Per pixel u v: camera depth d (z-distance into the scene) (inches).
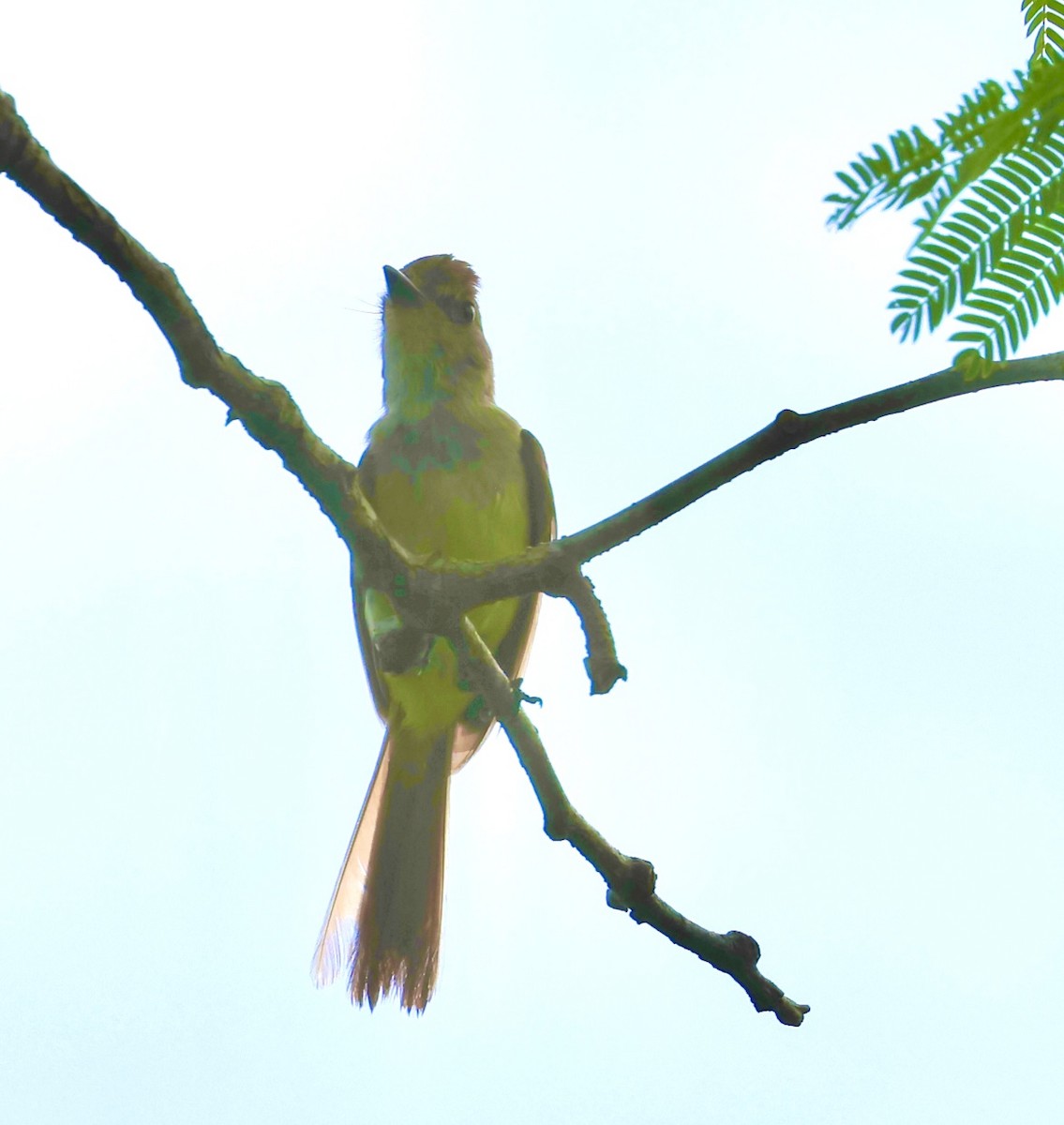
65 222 175.5
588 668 240.8
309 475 224.1
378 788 411.5
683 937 257.8
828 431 211.5
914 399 204.2
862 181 99.7
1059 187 99.0
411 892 395.5
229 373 204.4
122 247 179.3
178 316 191.9
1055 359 165.8
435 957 368.2
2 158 166.2
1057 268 99.6
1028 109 98.0
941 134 98.7
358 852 397.7
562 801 259.9
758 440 215.2
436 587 239.5
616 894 260.7
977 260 100.0
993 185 99.4
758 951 259.4
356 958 373.1
